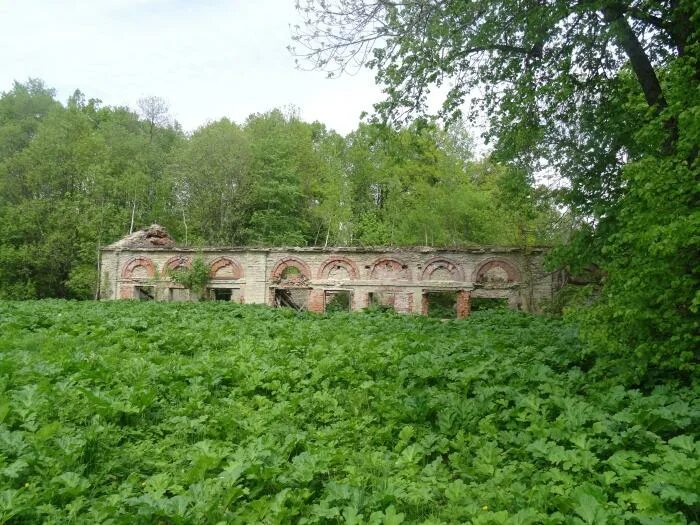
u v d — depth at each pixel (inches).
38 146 1572.3
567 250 542.9
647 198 276.2
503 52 519.8
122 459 224.5
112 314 655.8
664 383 298.2
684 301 275.6
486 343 431.8
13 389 294.4
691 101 280.8
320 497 196.1
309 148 2014.0
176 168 1736.0
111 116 2202.3
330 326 592.7
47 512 172.1
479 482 207.6
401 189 1631.4
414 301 890.7
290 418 277.7
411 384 324.8
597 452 207.8
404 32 496.1
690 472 176.7
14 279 1486.2
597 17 436.8
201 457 208.4
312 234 1968.5
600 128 521.7
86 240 1526.8
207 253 1004.6
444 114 572.7
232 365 360.8
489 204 1285.7
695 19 324.5
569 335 433.7
